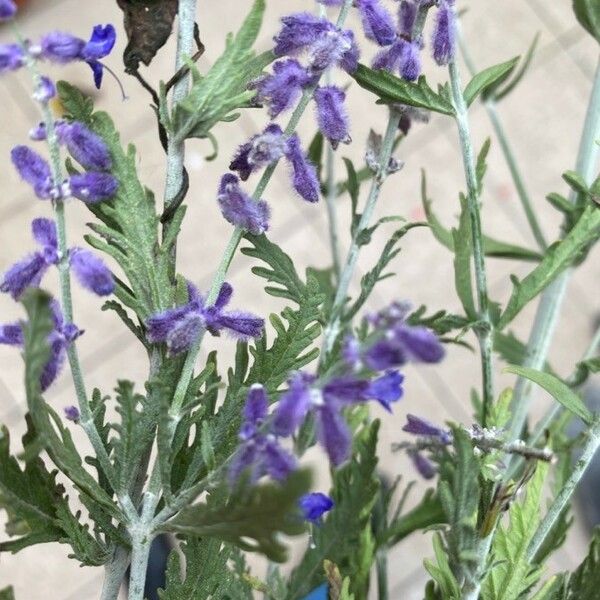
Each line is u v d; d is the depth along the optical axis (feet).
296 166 0.88
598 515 1.49
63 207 0.83
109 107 2.33
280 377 0.91
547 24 2.58
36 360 0.79
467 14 2.56
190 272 2.27
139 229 0.89
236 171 0.90
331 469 1.04
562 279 1.13
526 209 1.20
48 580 1.96
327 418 0.79
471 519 0.87
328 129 0.89
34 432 0.85
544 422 1.13
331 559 1.03
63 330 0.84
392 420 2.05
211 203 2.33
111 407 1.65
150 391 0.88
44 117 0.83
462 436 0.87
